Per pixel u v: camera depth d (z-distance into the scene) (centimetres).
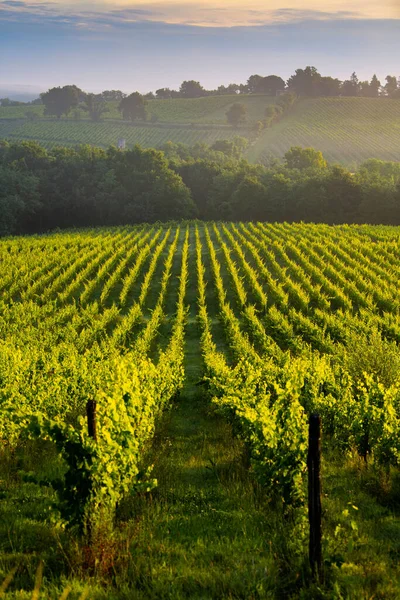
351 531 851
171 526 877
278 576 716
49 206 11175
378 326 3569
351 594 666
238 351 2828
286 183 10706
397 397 1393
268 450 942
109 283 4947
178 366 2316
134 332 3897
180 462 1276
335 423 1461
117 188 11194
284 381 1766
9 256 6141
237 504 980
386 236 6844
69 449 778
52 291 4859
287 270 5619
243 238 7225
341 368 2012
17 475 1119
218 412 1723
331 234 7262
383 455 1214
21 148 12288
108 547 726
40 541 805
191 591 682
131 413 1074
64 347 2620
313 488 718
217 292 4753
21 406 1430
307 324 3572
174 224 10038
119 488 853
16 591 638
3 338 3250
